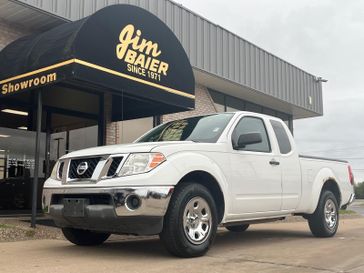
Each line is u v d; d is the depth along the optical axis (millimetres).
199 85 15672
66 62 8008
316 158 8133
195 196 5551
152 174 5219
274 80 17484
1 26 10195
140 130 13477
